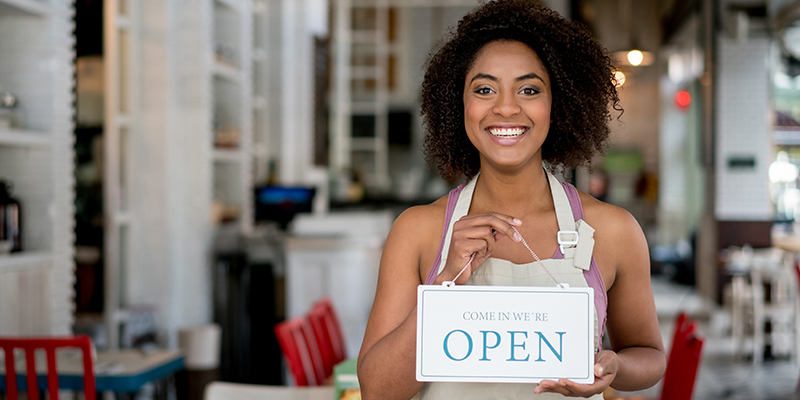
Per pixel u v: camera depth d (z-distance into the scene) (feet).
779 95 36.47
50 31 11.25
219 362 16.89
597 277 3.82
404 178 36.94
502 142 3.68
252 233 19.22
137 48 15.89
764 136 29.01
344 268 17.54
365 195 36.11
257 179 23.59
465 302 3.48
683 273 37.42
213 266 16.96
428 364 3.47
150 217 16.07
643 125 45.29
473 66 3.81
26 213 11.18
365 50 37.68
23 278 10.50
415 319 3.58
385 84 38.04
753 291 21.40
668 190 45.06
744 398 17.04
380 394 3.72
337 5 34.22
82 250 13.41
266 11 24.22
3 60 11.25
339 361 11.62
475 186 4.06
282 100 24.43
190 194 16.66
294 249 17.57
